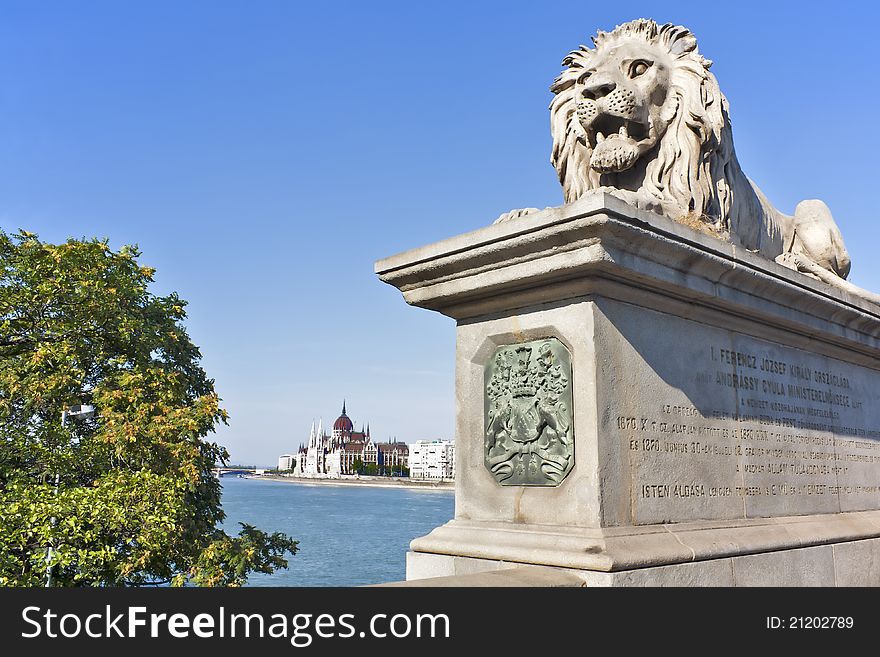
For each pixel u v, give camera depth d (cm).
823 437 585
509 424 436
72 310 1720
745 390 508
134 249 1927
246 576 1728
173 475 1582
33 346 1708
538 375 425
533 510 414
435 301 465
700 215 492
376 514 9350
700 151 503
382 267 474
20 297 1678
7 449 1577
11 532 1372
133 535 1466
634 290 420
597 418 394
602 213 367
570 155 524
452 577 341
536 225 390
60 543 1402
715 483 466
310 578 4150
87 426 1748
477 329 462
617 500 397
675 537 412
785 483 531
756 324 515
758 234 599
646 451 420
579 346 407
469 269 433
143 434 1600
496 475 439
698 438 459
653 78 500
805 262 667
